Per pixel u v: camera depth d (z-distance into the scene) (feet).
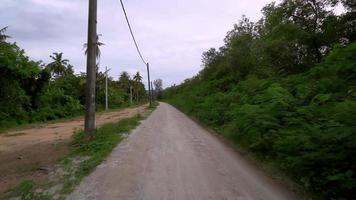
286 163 24.95
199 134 48.93
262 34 89.66
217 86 103.65
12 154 33.53
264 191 19.65
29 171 25.23
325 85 31.94
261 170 25.23
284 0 60.23
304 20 57.31
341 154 19.08
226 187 20.38
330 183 19.21
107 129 47.85
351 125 19.45
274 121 31.76
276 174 23.68
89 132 40.52
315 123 25.38
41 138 50.34
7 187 21.11
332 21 53.01
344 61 32.01
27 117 106.01
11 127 84.33
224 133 46.42
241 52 95.71
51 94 132.67
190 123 70.74
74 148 34.63
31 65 106.22
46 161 28.63
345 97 27.55
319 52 55.88
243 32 103.50
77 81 179.63
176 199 18.06
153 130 53.93
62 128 70.64
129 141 40.27
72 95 171.01
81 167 25.50
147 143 38.73
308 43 56.18
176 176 22.91
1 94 97.40
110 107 217.77
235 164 27.25
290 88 41.37
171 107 185.37
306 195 18.98
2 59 92.43
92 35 41.34
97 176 22.97
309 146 21.35
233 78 96.68
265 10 70.59
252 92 55.21
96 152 31.58
